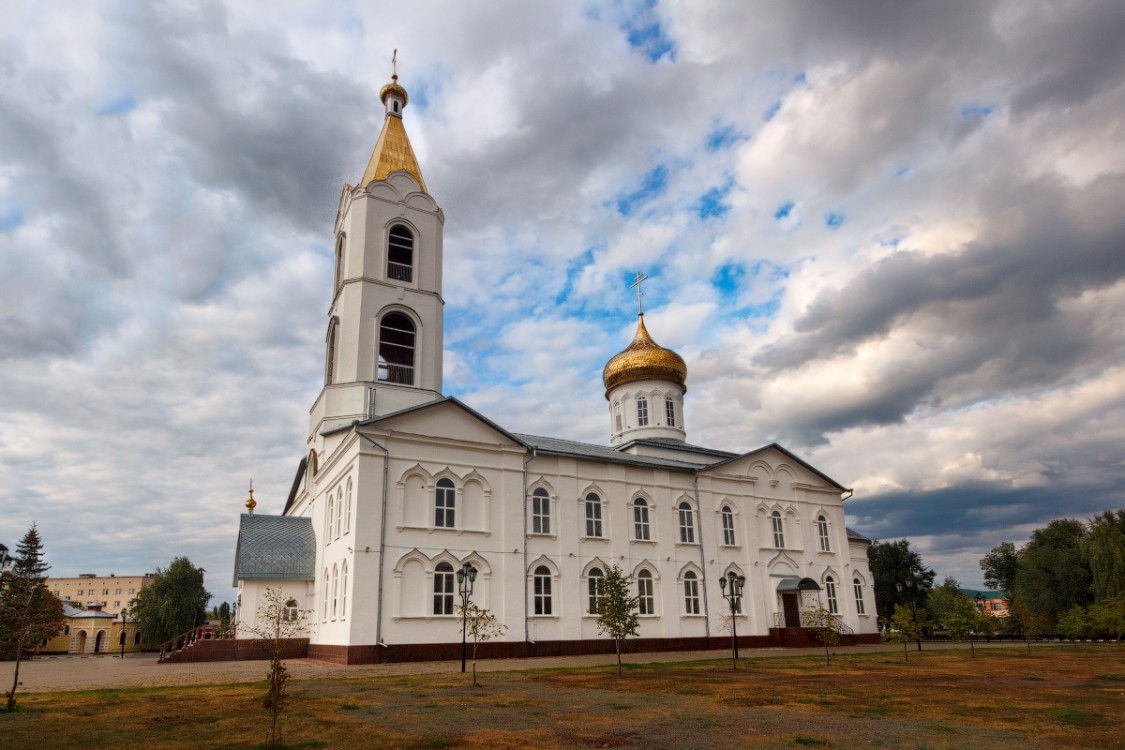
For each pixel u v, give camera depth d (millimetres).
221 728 14914
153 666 37625
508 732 14391
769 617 50219
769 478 54031
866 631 58375
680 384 61312
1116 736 14141
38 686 25359
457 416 40531
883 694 20797
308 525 46656
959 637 39969
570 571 42281
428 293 48219
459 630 37094
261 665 35812
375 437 37594
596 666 32031
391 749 12672
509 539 40375
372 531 36031
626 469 46906
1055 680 24984
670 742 13414
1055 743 13430
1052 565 72500
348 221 48344
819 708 17891
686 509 49219
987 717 16516
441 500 39000
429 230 49688
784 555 52688
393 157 50844
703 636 46594
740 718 16203
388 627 35281
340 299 47000
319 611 41312
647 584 45656
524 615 39594
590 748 12883
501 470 41344
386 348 46781
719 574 48750
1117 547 62969
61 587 144000
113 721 15914
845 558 56500
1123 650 43812
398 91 54250
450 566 38031
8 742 13367
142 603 81812
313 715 16734
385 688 22672
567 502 43562
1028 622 69875
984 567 106562
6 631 22609
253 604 42406
